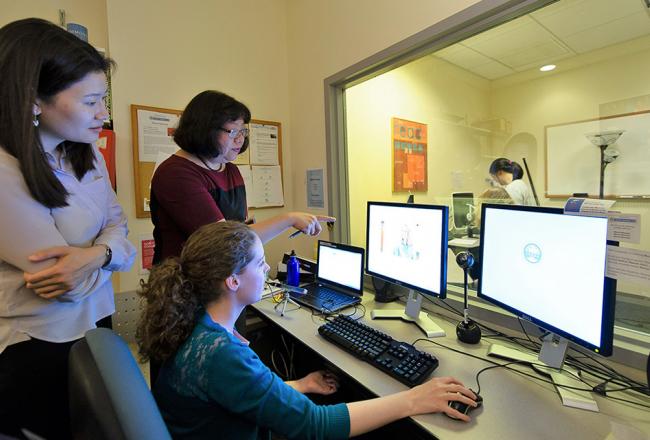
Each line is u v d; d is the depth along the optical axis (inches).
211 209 44.3
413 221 52.6
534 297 38.2
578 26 91.6
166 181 43.6
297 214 50.4
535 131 127.3
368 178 93.4
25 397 30.8
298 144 93.2
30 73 27.0
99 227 37.4
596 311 31.4
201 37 80.4
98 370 18.7
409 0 59.9
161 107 75.1
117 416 16.0
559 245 35.3
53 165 32.6
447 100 118.0
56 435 33.1
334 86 81.1
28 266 28.4
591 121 111.8
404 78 102.6
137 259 72.9
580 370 38.2
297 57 90.8
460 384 34.4
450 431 29.3
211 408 28.0
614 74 104.9
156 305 29.2
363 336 46.5
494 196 104.4
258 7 89.6
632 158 101.7
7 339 29.6
